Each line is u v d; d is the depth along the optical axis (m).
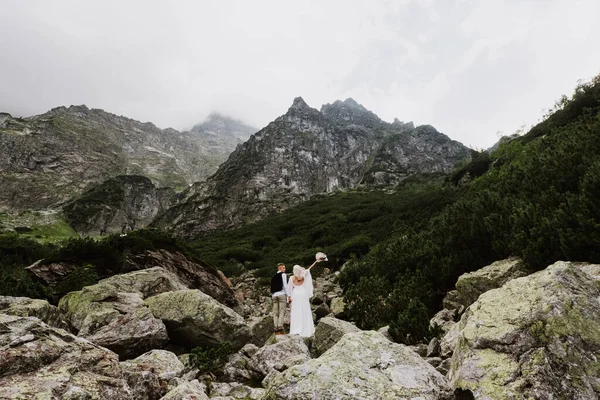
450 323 9.23
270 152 149.12
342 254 37.00
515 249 9.88
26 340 3.99
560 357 3.52
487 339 4.08
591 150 11.38
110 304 10.16
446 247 13.65
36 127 186.88
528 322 3.98
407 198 72.75
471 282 9.59
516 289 4.76
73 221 128.88
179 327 9.62
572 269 4.62
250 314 20.58
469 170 53.75
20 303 8.61
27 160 164.62
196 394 4.50
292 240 57.66
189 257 21.28
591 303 4.12
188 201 130.50
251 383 6.71
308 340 9.12
